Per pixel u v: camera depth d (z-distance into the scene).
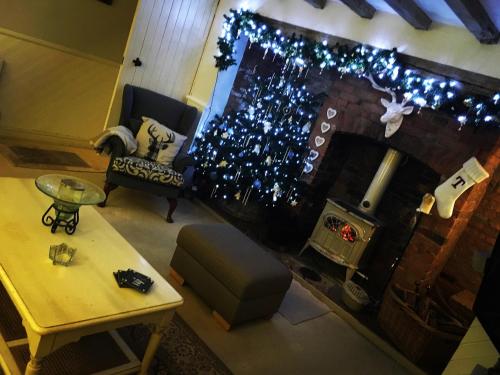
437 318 2.91
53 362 1.79
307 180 4.04
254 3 4.32
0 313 1.94
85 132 4.41
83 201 1.98
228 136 4.24
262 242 3.96
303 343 2.67
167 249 3.18
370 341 3.00
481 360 2.27
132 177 3.41
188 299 2.67
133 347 2.06
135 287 1.78
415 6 2.91
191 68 4.70
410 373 2.77
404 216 3.74
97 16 3.94
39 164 3.63
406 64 3.23
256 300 2.53
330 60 3.61
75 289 1.63
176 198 3.61
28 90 3.85
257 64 4.65
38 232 1.92
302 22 3.94
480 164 2.88
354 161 4.18
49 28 3.72
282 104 4.18
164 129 3.77
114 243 2.11
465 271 3.51
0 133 3.86
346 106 3.79
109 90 4.37
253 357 2.36
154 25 4.23
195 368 2.10
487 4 2.49
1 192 2.14
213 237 2.68
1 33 3.50
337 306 3.24
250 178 3.99
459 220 3.08
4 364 1.68
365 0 3.30
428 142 3.22
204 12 4.51
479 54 2.89
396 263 3.31
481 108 2.79
